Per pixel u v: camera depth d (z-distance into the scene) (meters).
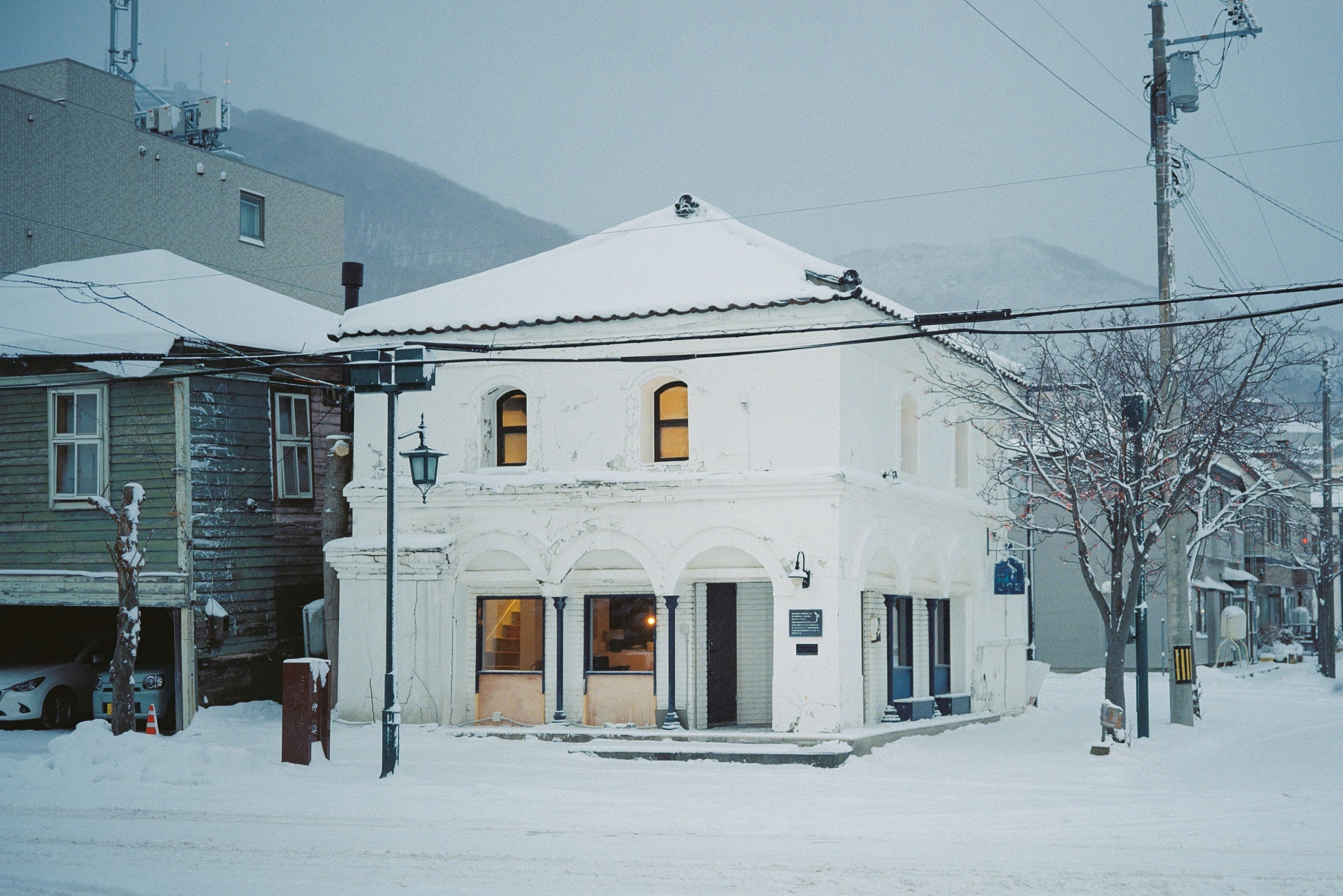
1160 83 25.34
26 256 34.22
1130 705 31.27
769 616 23.25
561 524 22.48
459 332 23.16
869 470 22.20
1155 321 30.19
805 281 21.58
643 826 13.40
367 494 23.58
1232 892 10.34
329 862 11.51
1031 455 24.36
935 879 10.74
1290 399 34.97
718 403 21.67
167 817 14.12
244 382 25.70
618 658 22.67
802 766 19.02
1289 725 26.80
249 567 25.50
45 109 34.97
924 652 25.17
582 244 24.38
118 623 21.30
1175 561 25.94
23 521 25.27
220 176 40.09
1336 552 52.59
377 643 23.25
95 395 25.00
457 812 14.33
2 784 16.69
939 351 25.22
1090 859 11.63
